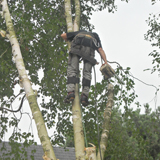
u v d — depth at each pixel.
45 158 5.92
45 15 11.74
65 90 12.56
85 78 7.78
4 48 11.07
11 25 8.73
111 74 8.61
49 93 12.95
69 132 13.88
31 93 6.98
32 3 12.05
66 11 9.77
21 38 10.34
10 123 12.15
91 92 12.43
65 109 13.70
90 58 7.88
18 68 7.52
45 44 11.73
